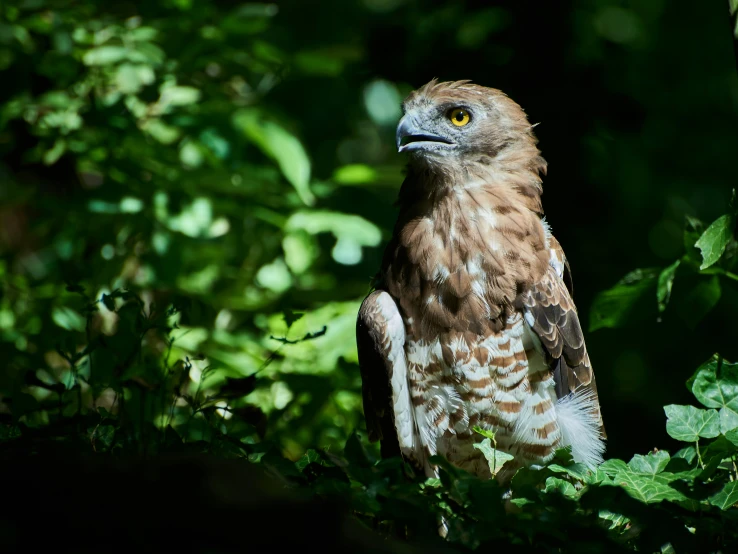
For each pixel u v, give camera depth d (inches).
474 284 328.2
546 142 597.3
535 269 332.2
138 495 191.0
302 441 385.7
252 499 193.0
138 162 488.7
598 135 628.1
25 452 219.0
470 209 335.6
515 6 600.7
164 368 348.5
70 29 484.7
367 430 351.3
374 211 599.5
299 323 431.5
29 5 499.2
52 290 466.9
